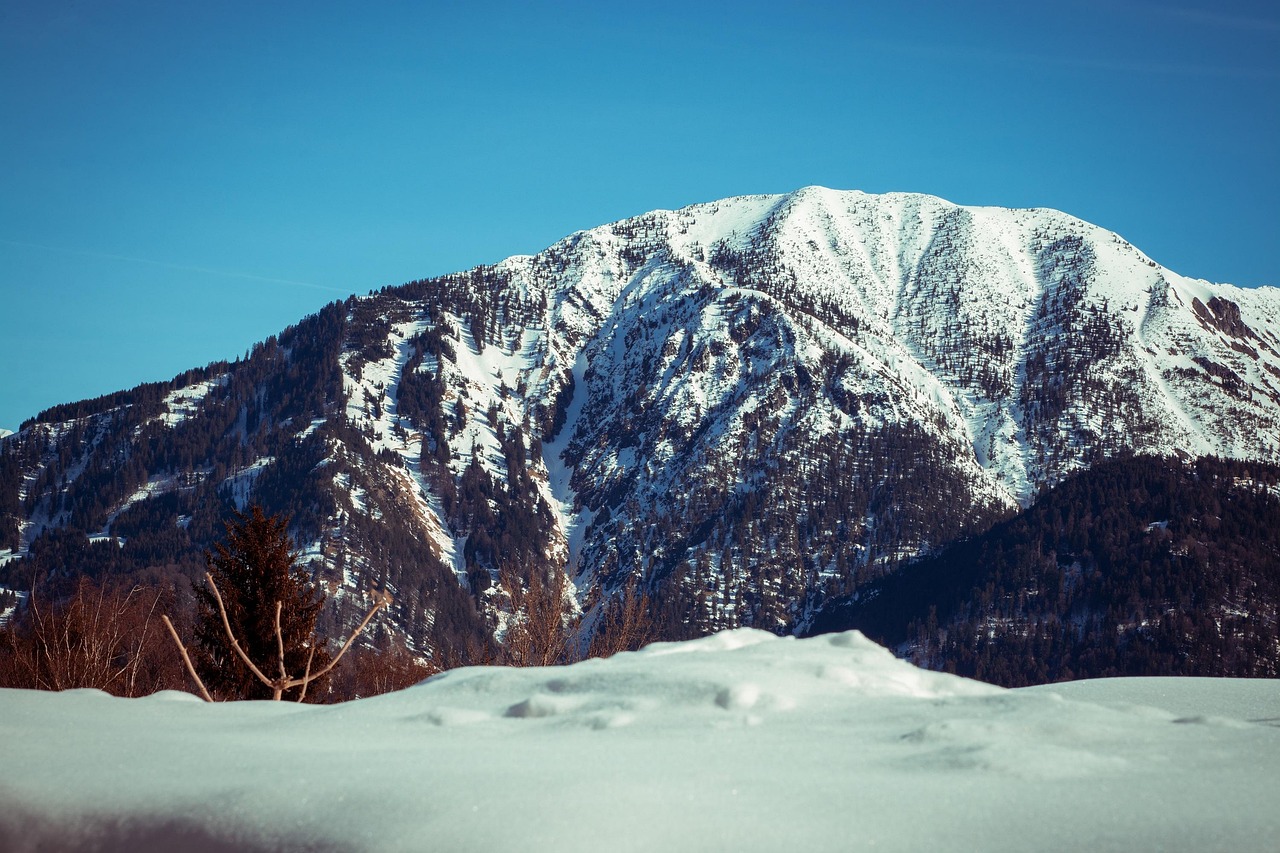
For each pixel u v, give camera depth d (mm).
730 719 4281
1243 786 3256
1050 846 2848
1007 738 3848
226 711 5184
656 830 2971
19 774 3754
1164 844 2832
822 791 3256
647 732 4117
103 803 3500
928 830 2957
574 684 4969
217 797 3426
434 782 3373
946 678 5133
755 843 2883
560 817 3047
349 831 3100
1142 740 3867
